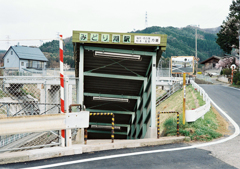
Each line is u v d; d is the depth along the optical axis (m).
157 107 25.48
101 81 12.00
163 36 8.58
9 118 5.12
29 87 20.30
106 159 5.17
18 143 10.35
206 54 196.12
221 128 9.85
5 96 13.30
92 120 16.61
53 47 125.69
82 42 8.41
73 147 5.79
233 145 6.73
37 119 5.38
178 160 5.18
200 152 5.89
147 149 6.17
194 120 9.09
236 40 36.16
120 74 11.36
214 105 16.09
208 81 42.62
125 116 16.03
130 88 12.48
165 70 31.20
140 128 13.46
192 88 22.66
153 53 9.37
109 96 13.18
